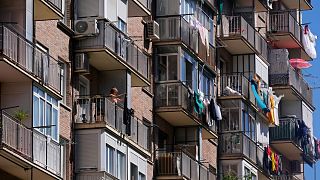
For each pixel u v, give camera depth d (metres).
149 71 85.50
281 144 103.12
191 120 87.50
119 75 80.56
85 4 78.44
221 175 93.31
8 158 69.81
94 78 80.12
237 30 94.94
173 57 86.19
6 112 70.81
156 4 86.62
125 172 80.00
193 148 88.19
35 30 74.44
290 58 105.94
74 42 78.25
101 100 78.19
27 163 70.38
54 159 72.81
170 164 85.44
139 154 81.88
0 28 69.25
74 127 77.75
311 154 106.25
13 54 69.94
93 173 77.56
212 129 90.44
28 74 71.00
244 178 93.00
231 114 93.88
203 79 89.56
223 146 93.62
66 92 77.38
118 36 79.56
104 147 77.88
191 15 87.94
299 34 105.31
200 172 87.94
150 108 85.44
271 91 99.19
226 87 94.25
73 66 78.00
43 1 72.62
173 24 86.31
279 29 103.62
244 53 96.81
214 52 91.88
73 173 77.50
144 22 84.94
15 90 71.56
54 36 76.25
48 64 72.81
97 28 78.25
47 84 72.75
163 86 86.12
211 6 91.12
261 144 97.69
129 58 80.75
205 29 89.31
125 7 81.12
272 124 99.50
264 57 99.31
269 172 98.06
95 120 77.94
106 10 78.62
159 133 86.62
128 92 80.62
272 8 104.25
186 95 86.62
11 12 71.44
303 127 104.44
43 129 72.38
